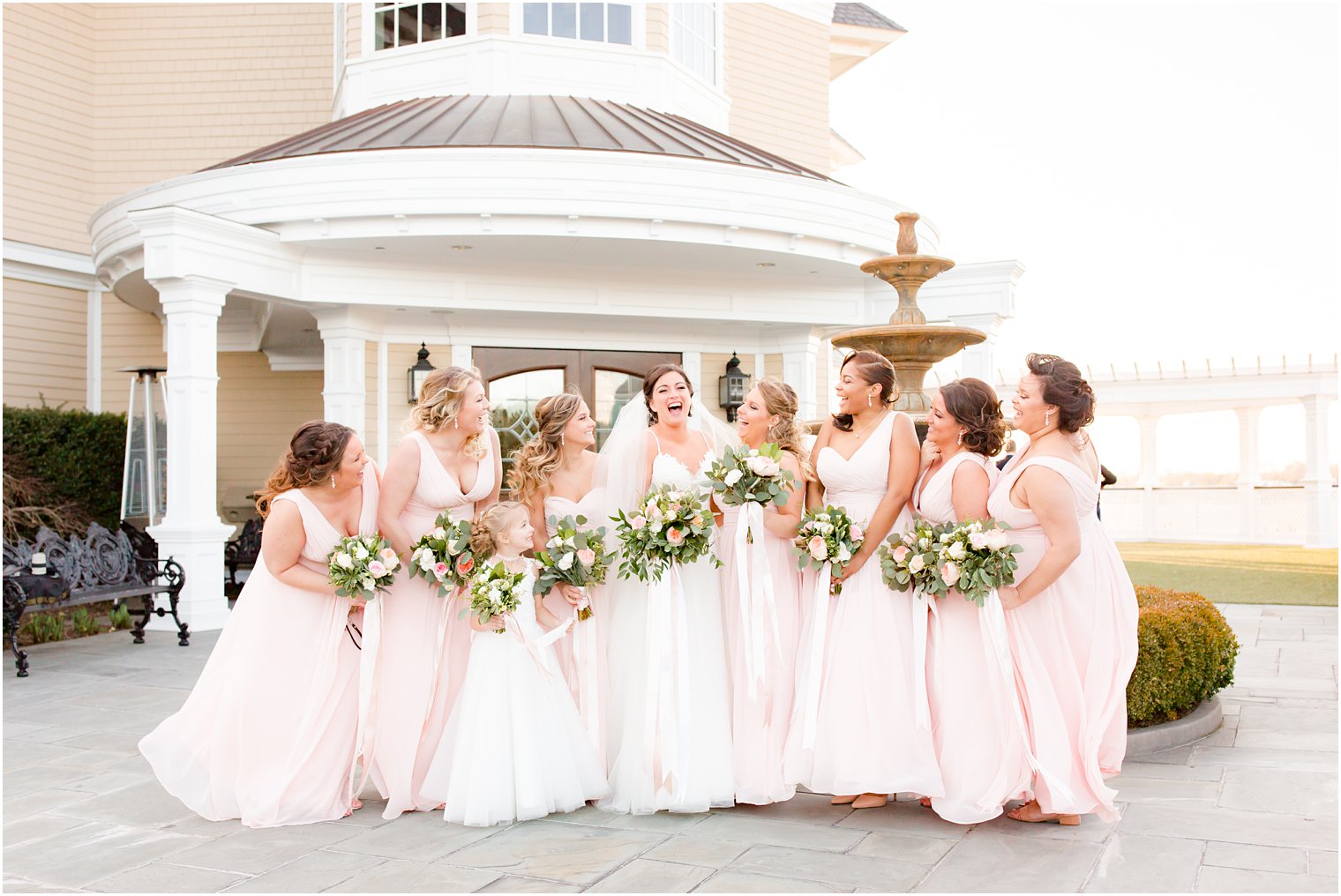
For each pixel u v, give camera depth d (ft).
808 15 49.62
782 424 14.38
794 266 34.04
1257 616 34.04
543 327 36.73
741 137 46.80
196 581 28.99
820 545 13.19
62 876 11.47
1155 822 12.90
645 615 13.91
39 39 44.37
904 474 13.47
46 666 24.98
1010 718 12.55
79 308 45.96
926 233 35.42
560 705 13.67
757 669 13.42
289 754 13.61
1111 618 13.16
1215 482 119.65
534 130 30.99
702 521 13.30
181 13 46.78
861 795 13.67
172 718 14.11
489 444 14.89
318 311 33.40
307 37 46.50
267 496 14.25
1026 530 12.99
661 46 37.76
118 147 46.57
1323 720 18.79
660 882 10.94
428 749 14.07
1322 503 68.49
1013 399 13.17
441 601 14.32
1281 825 12.76
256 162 29.19
